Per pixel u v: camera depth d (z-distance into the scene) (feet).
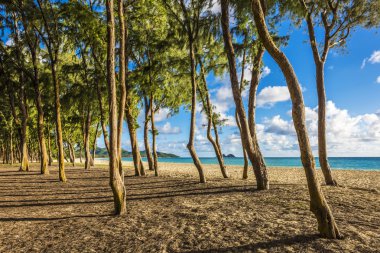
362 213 26.73
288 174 91.66
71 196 44.75
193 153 57.06
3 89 91.86
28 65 87.92
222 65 67.82
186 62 68.13
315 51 46.55
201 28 58.39
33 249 20.56
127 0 59.06
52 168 115.14
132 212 31.40
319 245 18.22
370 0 45.93
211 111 69.41
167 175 79.51
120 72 34.68
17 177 73.36
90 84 82.79
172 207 33.24
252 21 45.39
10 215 31.78
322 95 46.65
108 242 21.36
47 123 120.26
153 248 19.56
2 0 66.90
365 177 74.38
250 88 46.96
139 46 69.97
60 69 84.89
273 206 30.66
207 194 42.09
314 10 46.75
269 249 18.11
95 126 140.36
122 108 34.73
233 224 24.27
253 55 47.78
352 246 17.92
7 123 126.21
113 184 30.66
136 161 77.25
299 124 19.83
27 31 72.49
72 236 23.26
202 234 21.97
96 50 65.92
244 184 51.26
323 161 46.70
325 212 19.67
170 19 64.03
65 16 57.52
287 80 20.18
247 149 44.14
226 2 45.91
